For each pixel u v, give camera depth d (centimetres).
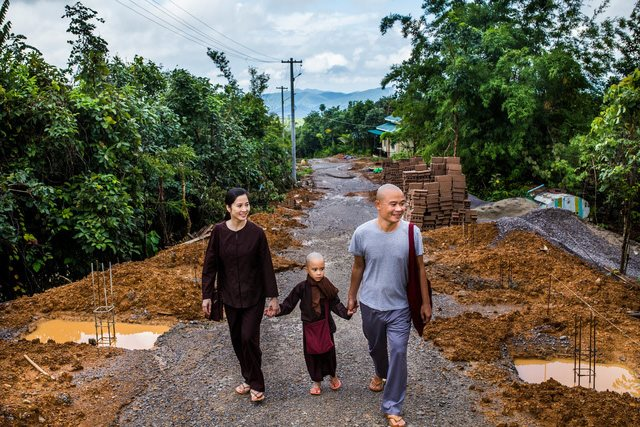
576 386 472
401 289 409
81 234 932
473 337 602
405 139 2861
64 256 991
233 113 2200
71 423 414
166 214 1429
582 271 869
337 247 1170
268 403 452
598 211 1823
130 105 1229
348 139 6450
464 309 727
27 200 902
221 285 449
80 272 998
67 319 686
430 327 637
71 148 1004
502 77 2142
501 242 1063
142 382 492
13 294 909
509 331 627
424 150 2552
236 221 440
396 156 3403
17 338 626
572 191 1888
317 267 438
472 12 2605
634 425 397
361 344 585
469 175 2352
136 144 1155
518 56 2164
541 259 914
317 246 1182
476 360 541
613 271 955
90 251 934
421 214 1301
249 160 2053
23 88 989
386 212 398
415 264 405
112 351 563
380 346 431
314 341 446
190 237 1304
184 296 752
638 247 1345
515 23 2500
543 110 2197
